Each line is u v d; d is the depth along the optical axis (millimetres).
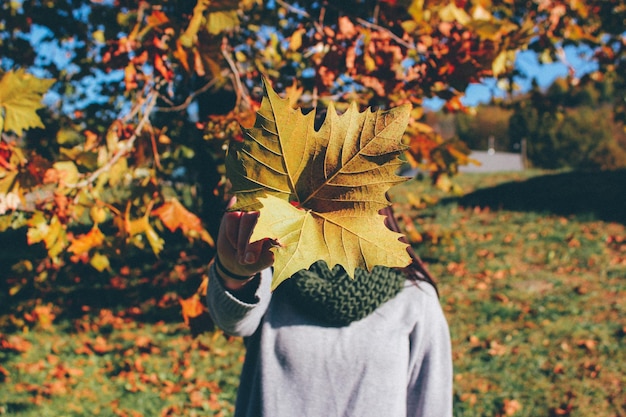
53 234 2098
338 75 2695
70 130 3227
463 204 14258
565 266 8922
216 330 2584
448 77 2547
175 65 2959
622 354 5730
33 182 2006
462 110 2979
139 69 2662
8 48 3904
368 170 640
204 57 2365
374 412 1404
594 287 7910
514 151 44500
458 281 8320
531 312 6980
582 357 5707
